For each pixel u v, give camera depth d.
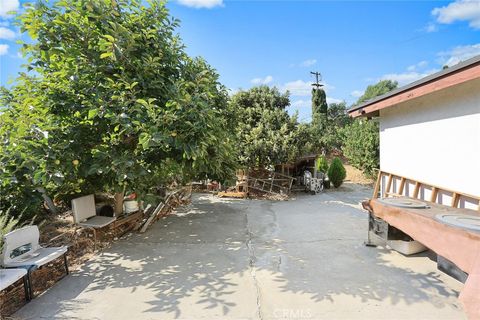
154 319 2.63
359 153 11.58
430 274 3.46
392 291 3.07
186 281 3.42
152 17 4.67
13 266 2.97
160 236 5.21
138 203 5.86
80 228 5.15
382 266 3.72
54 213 6.02
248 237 5.11
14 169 4.13
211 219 6.40
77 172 4.22
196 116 3.93
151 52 4.62
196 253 4.35
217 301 2.94
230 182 6.77
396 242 4.09
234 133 7.86
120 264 3.95
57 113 4.33
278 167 9.88
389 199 4.14
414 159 4.45
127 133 4.18
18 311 2.78
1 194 4.38
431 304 2.80
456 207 3.51
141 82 4.25
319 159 13.52
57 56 4.26
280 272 3.62
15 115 4.38
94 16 4.00
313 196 9.30
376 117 5.80
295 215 6.71
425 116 4.17
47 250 3.42
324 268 3.70
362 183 12.11
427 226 2.88
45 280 3.46
